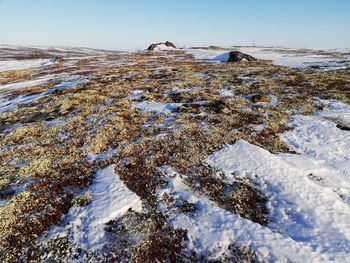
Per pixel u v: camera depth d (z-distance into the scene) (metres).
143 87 38.72
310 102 30.25
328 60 60.84
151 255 12.94
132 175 18.31
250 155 19.86
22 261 12.69
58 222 14.72
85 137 23.72
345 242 13.06
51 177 18.34
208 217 14.73
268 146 21.94
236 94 34.19
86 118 27.83
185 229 14.14
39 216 14.94
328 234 13.64
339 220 14.50
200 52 87.44
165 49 101.56
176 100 32.34
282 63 60.78
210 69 52.66
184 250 13.18
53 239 13.73
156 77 45.84
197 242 13.46
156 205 15.77
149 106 30.80
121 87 38.97
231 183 17.58
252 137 22.95
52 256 12.95
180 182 17.61
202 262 12.62
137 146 21.72
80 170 19.03
